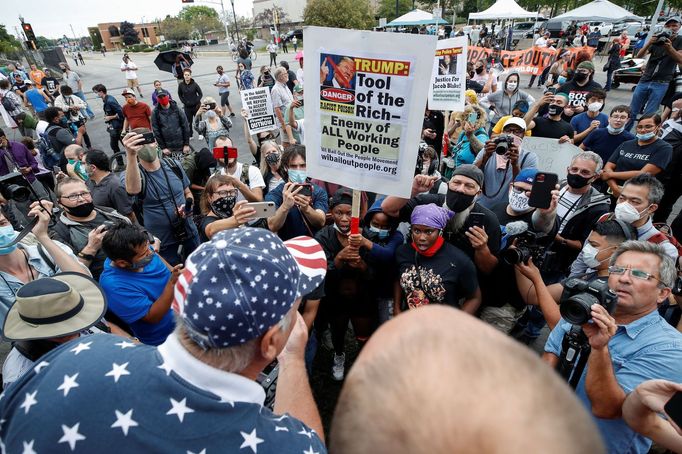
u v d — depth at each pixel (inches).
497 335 20.0
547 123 211.6
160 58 406.3
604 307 58.7
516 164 143.6
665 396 52.3
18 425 32.1
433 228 92.9
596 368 59.4
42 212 95.0
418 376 17.9
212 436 31.7
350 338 139.2
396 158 84.0
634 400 56.7
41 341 70.7
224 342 33.0
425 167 158.6
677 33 282.2
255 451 33.3
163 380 31.9
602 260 92.8
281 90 341.7
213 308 32.5
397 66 76.8
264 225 123.4
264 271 34.7
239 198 187.9
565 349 65.6
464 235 107.8
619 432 65.2
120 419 30.7
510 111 270.2
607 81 530.6
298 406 48.1
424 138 240.2
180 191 153.8
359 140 85.9
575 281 62.3
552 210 105.7
